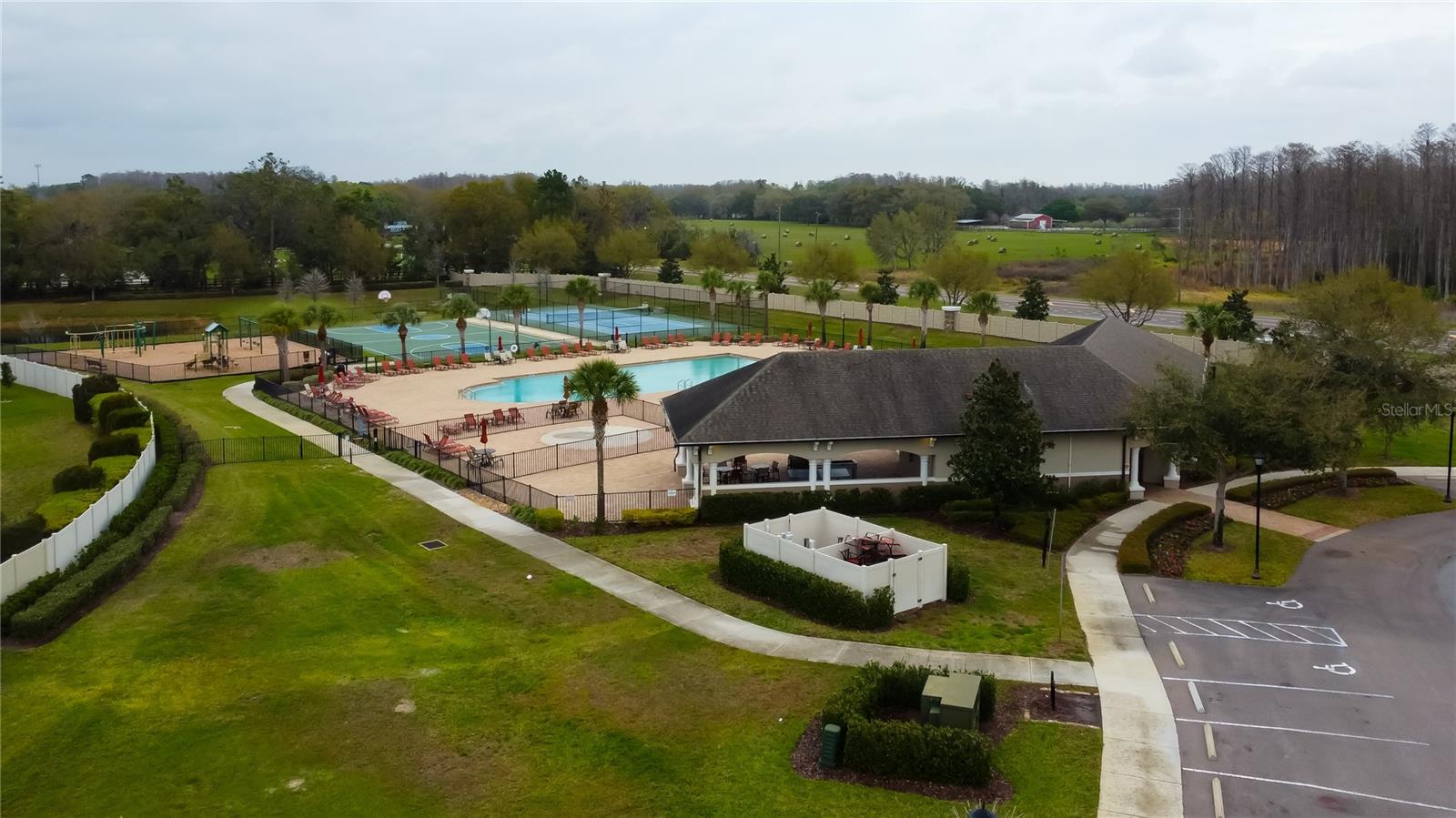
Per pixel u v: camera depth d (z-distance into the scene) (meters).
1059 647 30.50
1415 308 58.94
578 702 26.64
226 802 22.22
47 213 122.06
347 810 21.95
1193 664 29.50
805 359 46.53
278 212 135.88
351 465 50.59
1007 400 40.34
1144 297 90.06
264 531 40.31
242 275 129.62
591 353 86.06
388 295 127.12
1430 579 36.91
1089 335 52.47
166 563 36.66
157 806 22.02
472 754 24.16
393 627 31.48
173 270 131.12
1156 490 47.25
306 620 31.94
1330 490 48.19
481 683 27.69
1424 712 26.64
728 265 147.50
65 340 99.62
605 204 170.38
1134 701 27.12
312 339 93.38
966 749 22.70
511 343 93.19
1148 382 48.09
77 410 59.97
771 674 28.30
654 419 61.56
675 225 193.50
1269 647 30.81
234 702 26.47
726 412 43.88
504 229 156.88
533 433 58.12
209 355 80.38
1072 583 36.03
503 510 43.53
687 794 22.47
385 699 26.77
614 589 34.78
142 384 72.50
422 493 45.84
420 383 72.81
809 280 134.62
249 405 65.50
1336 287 54.22
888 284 112.44
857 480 45.12
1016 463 39.81
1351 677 28.77
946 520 42.75
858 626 31.53
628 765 23.66
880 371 46.47
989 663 29.27
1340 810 22.16
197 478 47.31
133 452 46.25
